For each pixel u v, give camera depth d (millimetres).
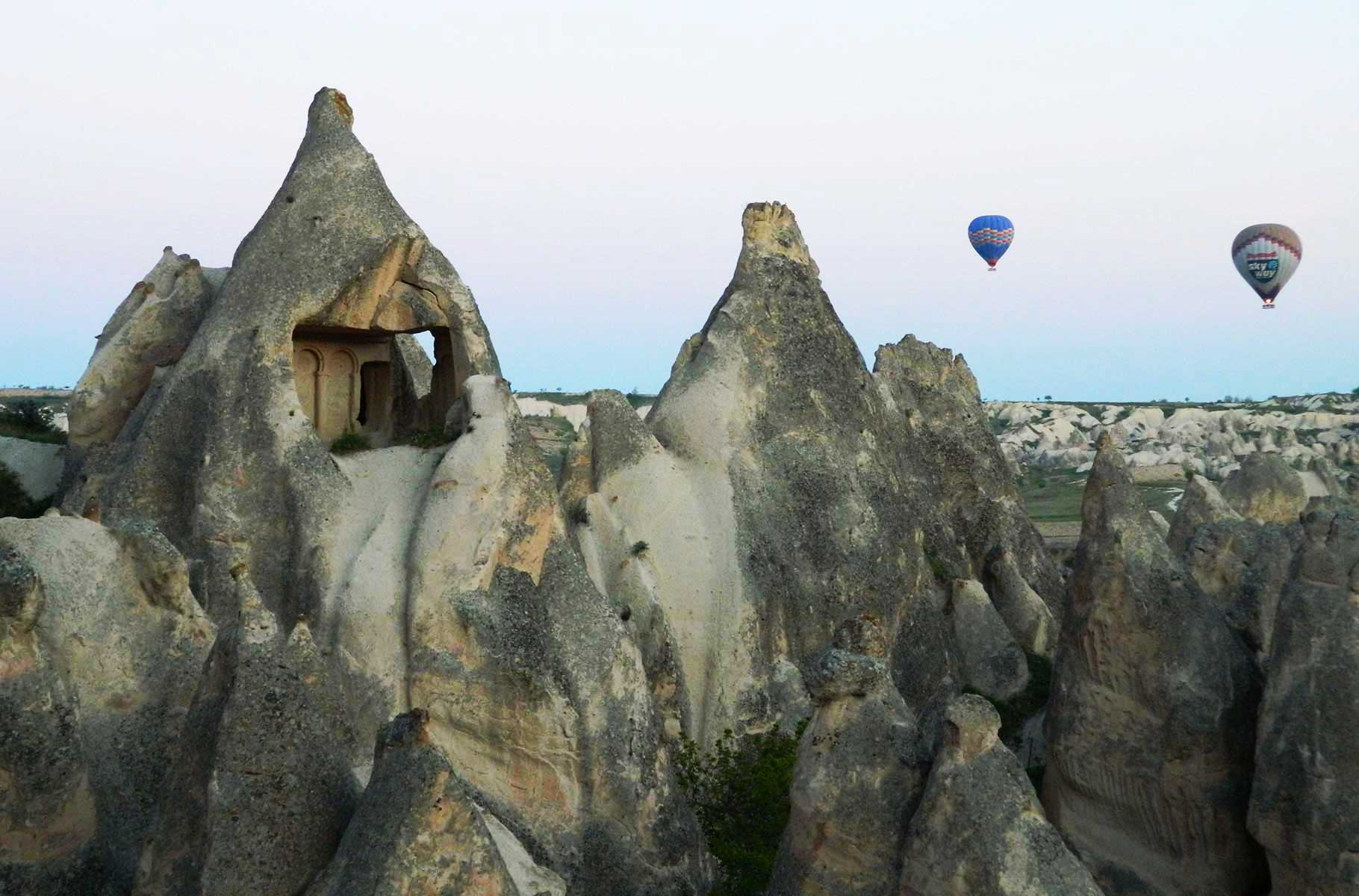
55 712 13570
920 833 12367
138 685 15453
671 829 19203
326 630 19250
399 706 18812
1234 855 17750
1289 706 16297
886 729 13195
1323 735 15867
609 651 19844
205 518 20281
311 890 11898
